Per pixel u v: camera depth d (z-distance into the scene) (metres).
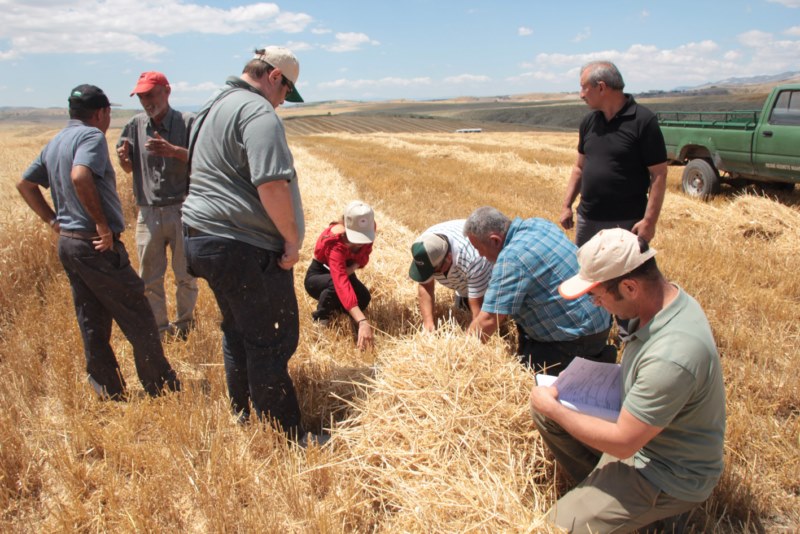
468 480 2.68
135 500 2.78
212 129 2.94
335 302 4.60
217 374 3.95
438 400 3.07
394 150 22.58
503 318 3.50
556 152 22.22
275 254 3.08
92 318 3.64
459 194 11.52
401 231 6.80
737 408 3.52
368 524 2.68
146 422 3.50
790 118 9.33
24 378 3.88
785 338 4.65
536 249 3.39
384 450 2.90
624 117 4.31
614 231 2.27
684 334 2.14
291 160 2.96
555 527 2.35
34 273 6.08
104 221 3.37
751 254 7.07
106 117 3.67
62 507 2.70
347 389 3.64
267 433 3.17
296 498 2.75
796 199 10.27
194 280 4.79
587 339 3.53
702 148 11.26
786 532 2.67
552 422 2.65
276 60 3.04
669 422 2.18
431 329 4.18
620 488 2.36
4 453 3.00
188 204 3.02
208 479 2.88
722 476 2.88
